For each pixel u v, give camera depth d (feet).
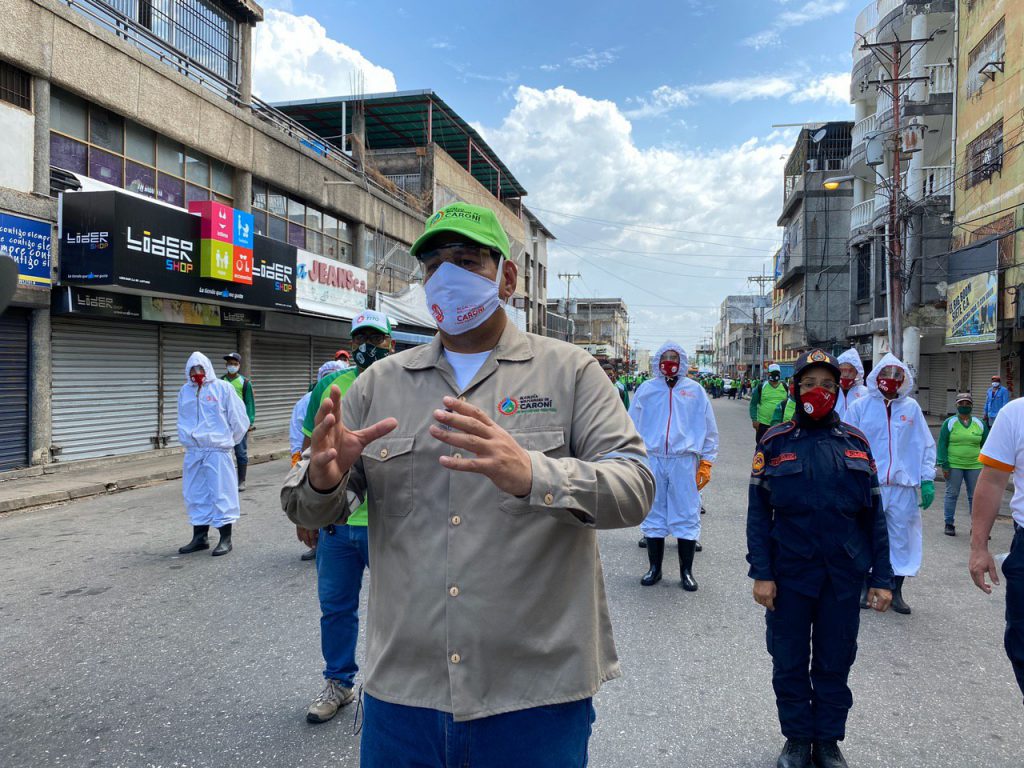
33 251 33.63
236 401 21.52
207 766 9.74
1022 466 9.20
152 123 41.57
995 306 52.13
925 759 10.11
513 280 5.81
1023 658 8.95
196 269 40.81
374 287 73.51
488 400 5.32
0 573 19.33
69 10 35.35
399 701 5.16
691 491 18.58
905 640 14.97
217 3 50.24
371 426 5.20
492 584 4.97
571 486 4.50
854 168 86.58
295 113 84.43
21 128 33.27
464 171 96.43
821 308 109.81
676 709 11.61
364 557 11.38
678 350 19.01
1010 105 53.47
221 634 14.66
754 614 16.38
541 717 5.03
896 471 17.06
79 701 11.68
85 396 38.04
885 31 77.20
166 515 27.53
